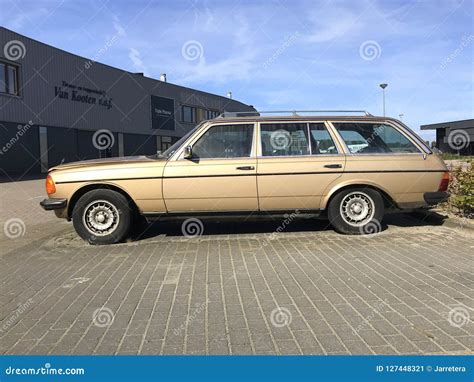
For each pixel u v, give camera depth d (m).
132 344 3.31
